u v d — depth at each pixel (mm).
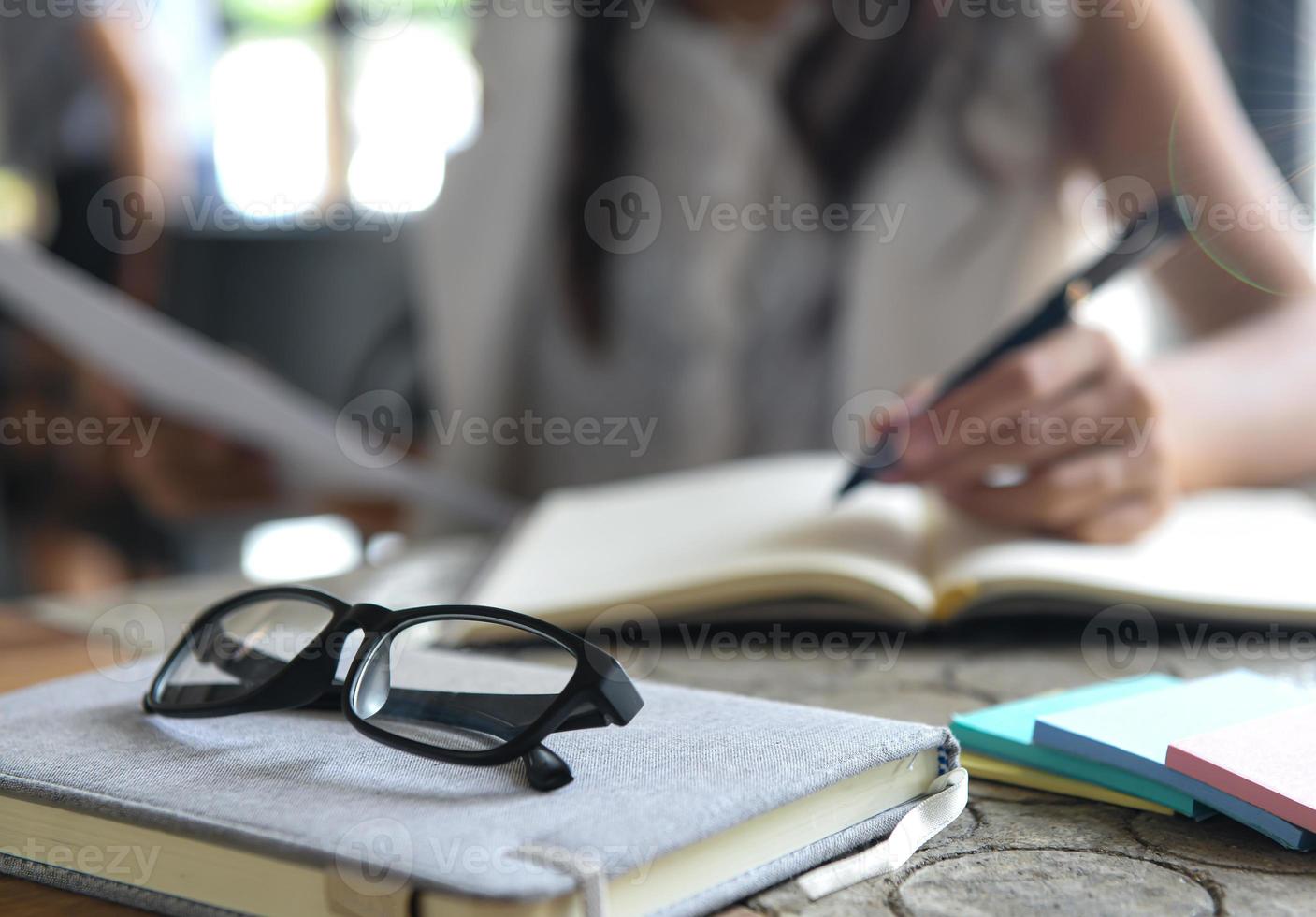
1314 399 880
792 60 1306
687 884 248
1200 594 527
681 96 1306
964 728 364
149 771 290
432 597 670
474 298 1339
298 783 277
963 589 537
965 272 1278
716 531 653
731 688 486
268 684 331
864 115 1301
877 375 1295
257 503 1018
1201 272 1082
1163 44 1157
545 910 214
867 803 294
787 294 1327
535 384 1361
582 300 1342
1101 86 1197
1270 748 309
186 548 1242
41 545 1146
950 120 1287
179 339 842
